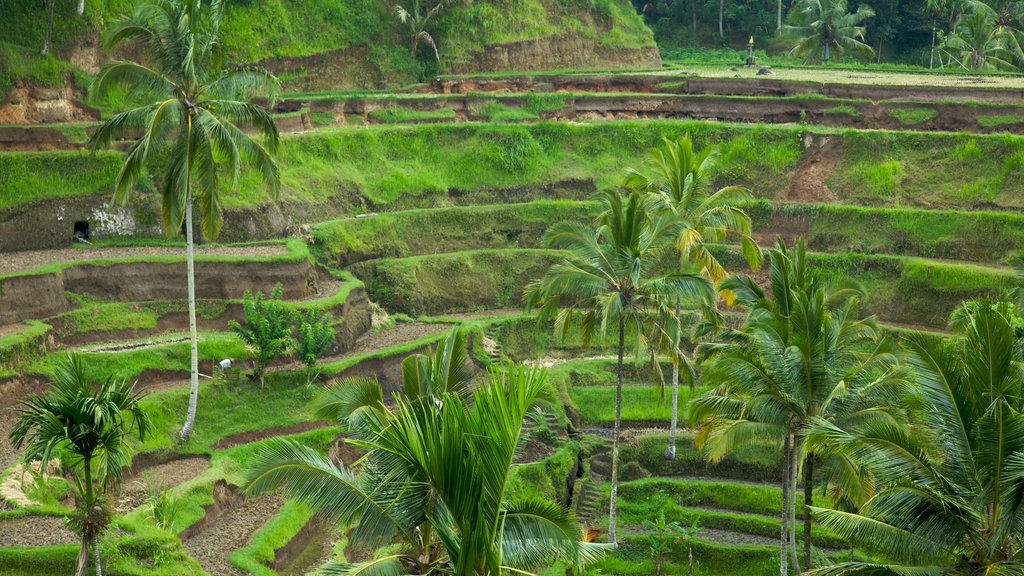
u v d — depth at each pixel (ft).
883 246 213.87
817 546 148.97
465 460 60.18
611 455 169.27
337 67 263.08
